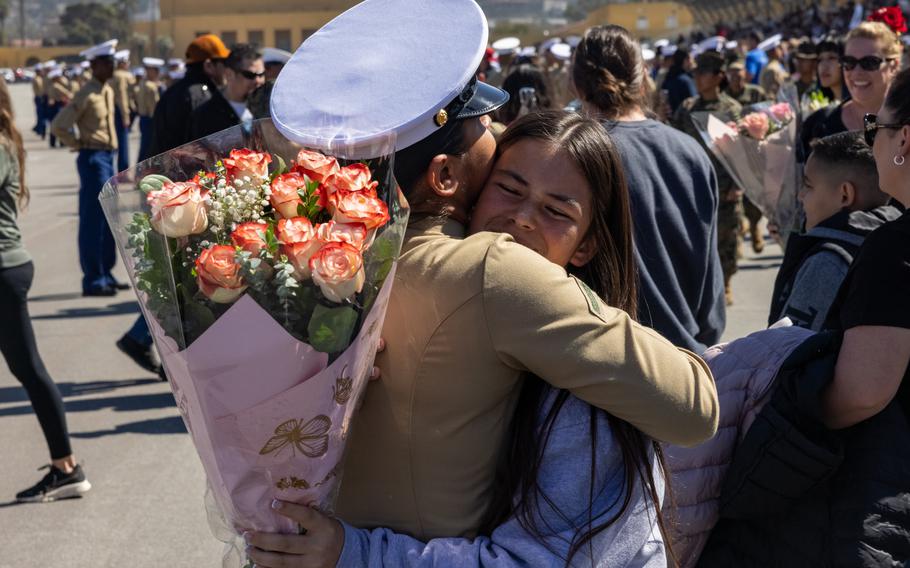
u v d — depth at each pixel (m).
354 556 1.54
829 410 1.83
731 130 3.69
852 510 1.81
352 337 1.43
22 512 4.26
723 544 1.97
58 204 15.28
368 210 1.40
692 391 1.55
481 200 1.70
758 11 37.88
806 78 10.19
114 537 4.02
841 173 2.54
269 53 8.10
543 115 1.73
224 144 1.63
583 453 1.56
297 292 1.39
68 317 7.87
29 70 70.62
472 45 1.62
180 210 1.40
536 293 1.50
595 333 1.50
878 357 1.76
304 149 1.58
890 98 2.04
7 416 5.50
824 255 2.46
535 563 1.53
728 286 7.54
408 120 1.55
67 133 8.33
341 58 1.69
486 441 1.57
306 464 1.48
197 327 1.39
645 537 1.59
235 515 1.53
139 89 18.00
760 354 1.99
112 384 6.09
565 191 1.66
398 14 1.73
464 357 1.52
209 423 1.45
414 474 1.57
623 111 2.89
